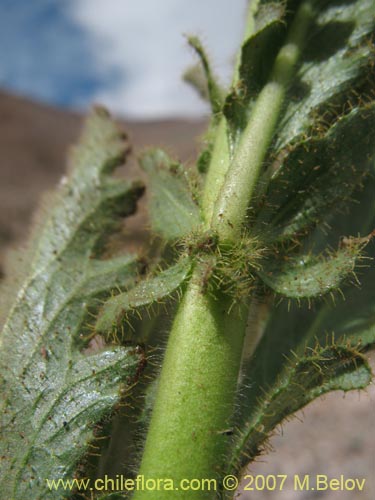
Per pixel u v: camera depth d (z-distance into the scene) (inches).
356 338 3.5
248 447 3.3
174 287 3.1
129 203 4.7
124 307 3.2
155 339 3.6
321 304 3.7
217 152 3.6
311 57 3.7
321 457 9.4
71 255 4.3
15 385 3.5
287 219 3.4
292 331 3.7
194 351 3.0
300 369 3.2
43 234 4.5
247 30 3.8
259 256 3.2
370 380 3.1
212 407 3.0
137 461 3.4
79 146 5.1
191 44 3.9
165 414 3.0
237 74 3.8
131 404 3.5
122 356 3.4
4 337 3.8
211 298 3.1
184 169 3.8
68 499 3.2
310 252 3.5
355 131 3.4
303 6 3.8
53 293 4.0
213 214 3.2
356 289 3.6
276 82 3.6
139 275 4.0
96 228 4.5
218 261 3.1
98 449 3.3
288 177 3.4
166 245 3.7
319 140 3.4
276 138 3.5
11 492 3.2
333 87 3.6
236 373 3.1
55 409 3.4
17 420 3.4
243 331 3.1
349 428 10.0
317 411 10.6
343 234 3.9
